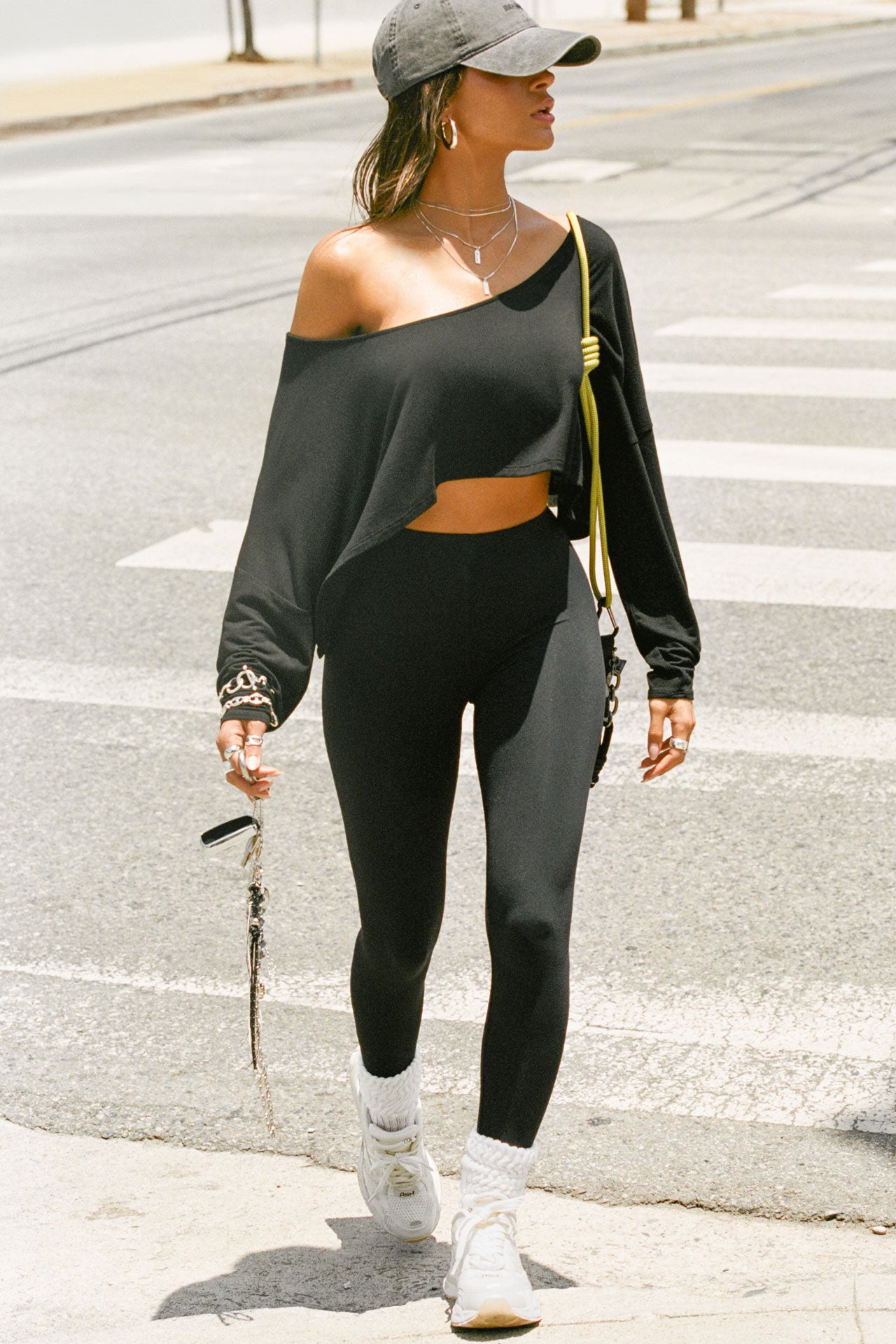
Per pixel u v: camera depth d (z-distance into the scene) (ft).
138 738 16.89
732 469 24.77
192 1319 8.39
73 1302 8.95
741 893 13.61
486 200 8.17
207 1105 11.03
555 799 7.99
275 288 37.68
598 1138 10.52
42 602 20.49
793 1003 11.99
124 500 24.27
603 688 8.41
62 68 92.73
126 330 34.17
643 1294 8.36
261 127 70.33
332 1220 9.82
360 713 8.24
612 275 8.41
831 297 35.24
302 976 12.61
